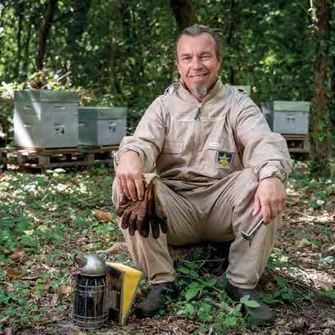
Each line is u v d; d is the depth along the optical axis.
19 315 2.09
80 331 1.99
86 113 5.96
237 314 2.07
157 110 2.31
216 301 2.24
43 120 5.49
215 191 2.28
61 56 10.06
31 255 2.81
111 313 2.07
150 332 2.01
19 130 5.65
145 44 9.86
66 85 8.80
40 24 9.76
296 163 6.62
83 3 9.88
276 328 2.08
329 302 2.39
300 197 4.43
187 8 7.16
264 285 2.43
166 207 2.22
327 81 5.47
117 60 10.01
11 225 3.21
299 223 3.69
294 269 2.72
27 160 5.70
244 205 2.12
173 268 2.29
